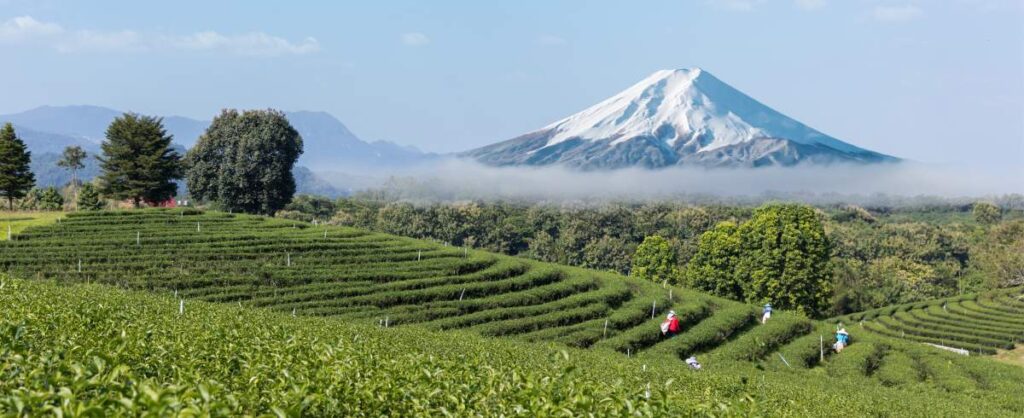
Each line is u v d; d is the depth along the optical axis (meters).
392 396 17.41
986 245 169.38
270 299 67.12
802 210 112.62
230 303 63.50
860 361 66.94
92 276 67.81
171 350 21.83
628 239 188.12
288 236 85.12
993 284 130.25
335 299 68.88
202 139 124.94
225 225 89.94
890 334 104.25
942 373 64.69
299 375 17.48
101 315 28.25
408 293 70.56
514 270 82.50
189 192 126.81
